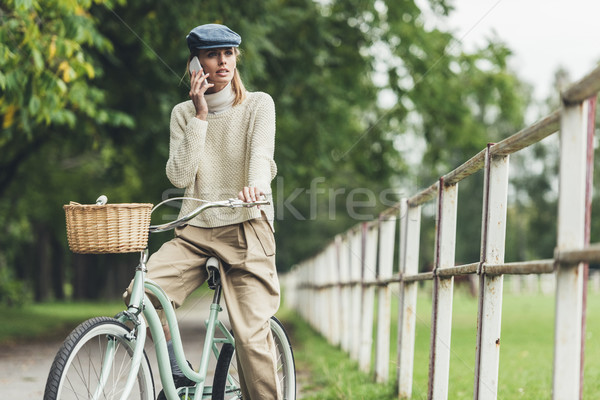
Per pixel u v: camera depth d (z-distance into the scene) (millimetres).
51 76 11469
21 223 41906
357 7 21750
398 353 8211
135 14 16422
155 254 5395
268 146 5289
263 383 5098
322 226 52688
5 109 12820
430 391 6188
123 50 17000
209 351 5422
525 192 58000
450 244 6172
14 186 29000
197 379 5293
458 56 23141
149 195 23312
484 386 4910
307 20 20016
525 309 29969
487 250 4926
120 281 53500
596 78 3180
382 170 25391
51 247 55188
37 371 12016
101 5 15820
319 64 21203
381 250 9680
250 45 16844
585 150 3590
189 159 5219
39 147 20297
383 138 25047
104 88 17547
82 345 4547
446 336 6133
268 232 5375
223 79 5324
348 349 14039
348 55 22484
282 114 20562
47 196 33562
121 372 4879
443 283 6145
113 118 15820
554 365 3621
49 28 11820
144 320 5047
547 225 56906
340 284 14750
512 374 10930
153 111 17719
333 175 26203
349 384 9242
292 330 22844
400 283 8148
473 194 46875
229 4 16781
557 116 3701
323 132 22828
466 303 27266
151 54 16422
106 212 4641
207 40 5203
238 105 5402
